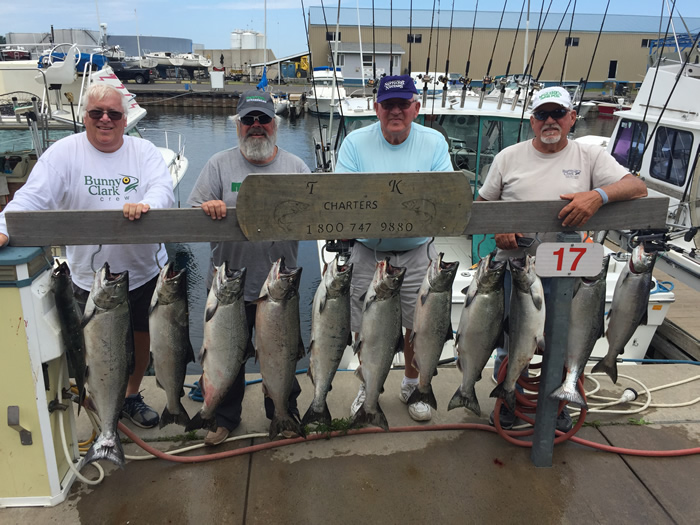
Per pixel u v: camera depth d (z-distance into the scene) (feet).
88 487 9.14
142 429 10.67
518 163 10.49
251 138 9.26
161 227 7.95
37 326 7.97
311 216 8.01
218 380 8.77
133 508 8.73
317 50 121.49
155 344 8.64
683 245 22.79
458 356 9.55
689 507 9.04
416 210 8.16
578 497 9.18
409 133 10.28
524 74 22.25
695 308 20.13
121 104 9.03
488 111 19.02
